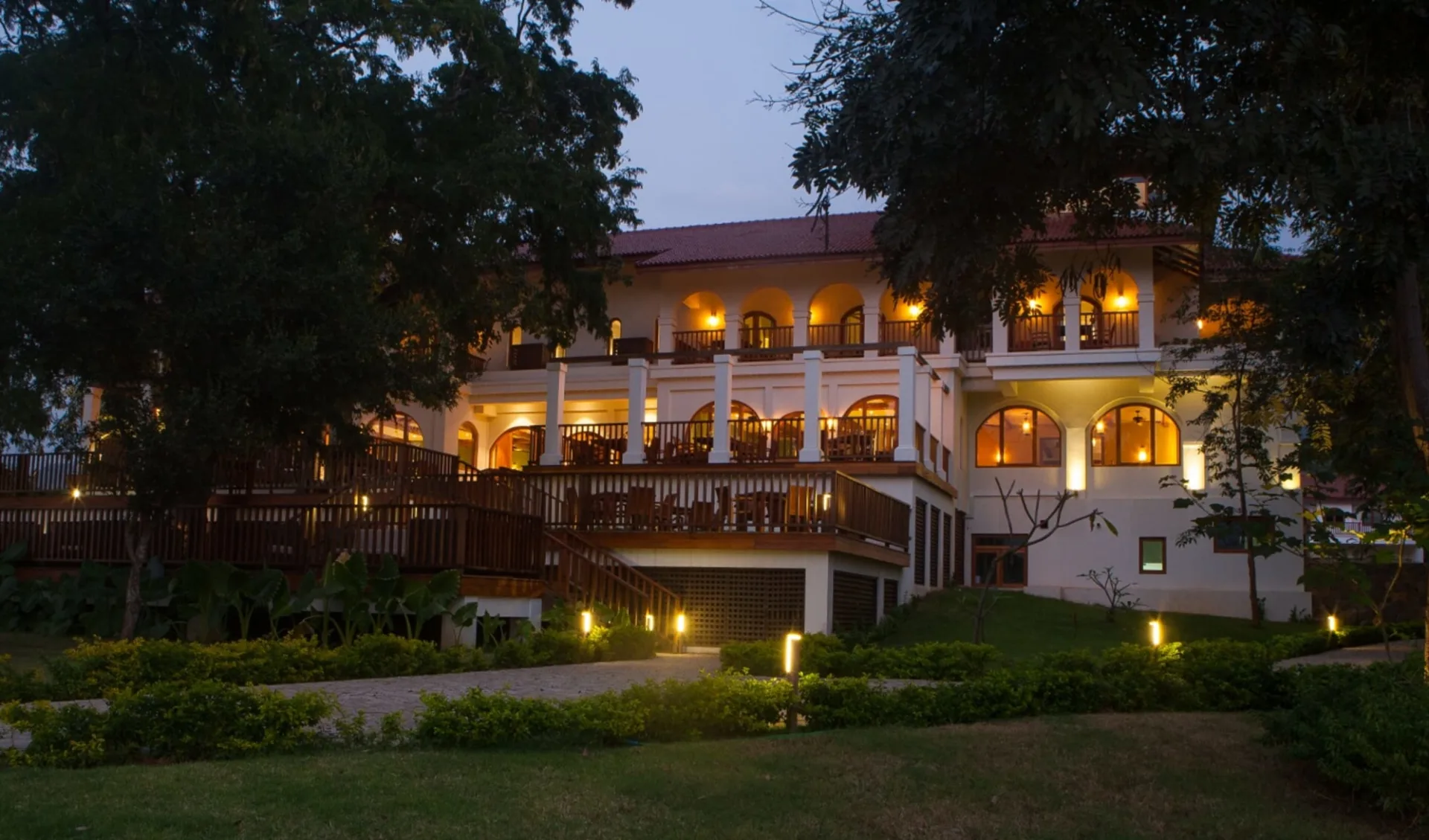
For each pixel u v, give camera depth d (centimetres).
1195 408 2869
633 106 2253
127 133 1658
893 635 2189
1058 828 758
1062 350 2797
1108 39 835
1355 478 1639
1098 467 2952
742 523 2078
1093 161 907
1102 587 2725
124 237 1464
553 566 1989
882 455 2480
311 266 1572
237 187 1577
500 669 1537
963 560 3006
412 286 2023
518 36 2148
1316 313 1005
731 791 780
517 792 739
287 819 657
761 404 2805
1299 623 2677
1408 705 821
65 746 786
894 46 917
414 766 787
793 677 995
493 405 3158
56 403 1702
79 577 1908
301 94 1800
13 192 1700
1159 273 2884
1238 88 941
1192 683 1203
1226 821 788
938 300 1099
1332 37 893
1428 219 921
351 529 1772
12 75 1605
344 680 1333
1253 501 2777
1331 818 802
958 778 851
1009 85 891
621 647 1770
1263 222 1030
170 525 1906
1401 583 2708
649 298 3084
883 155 911
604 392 2984
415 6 1845
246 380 1510
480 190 1891
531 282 2912
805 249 2889
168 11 1686
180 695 827
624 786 768
